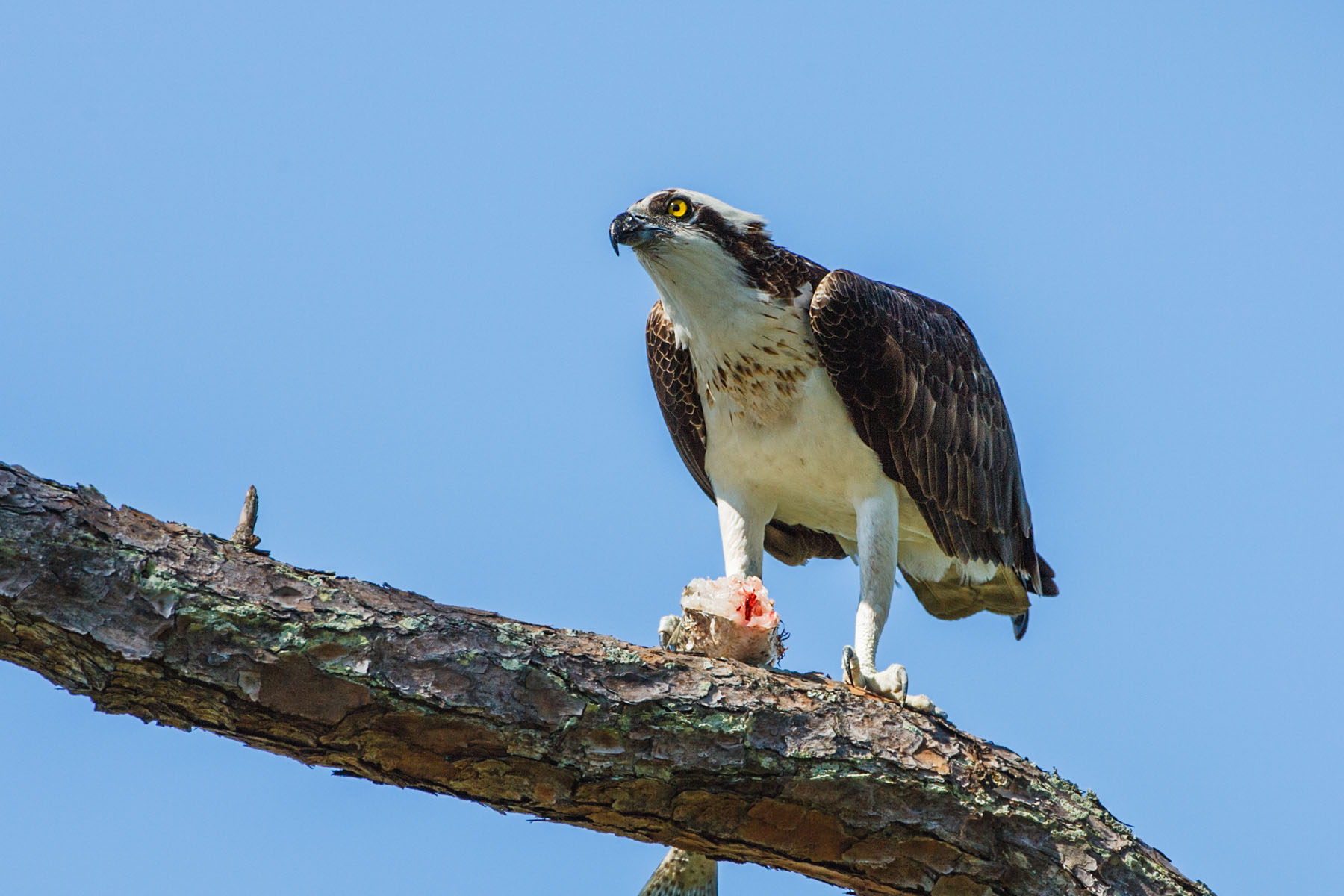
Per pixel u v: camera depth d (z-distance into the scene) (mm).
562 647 8844
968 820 9578
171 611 7766
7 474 7695
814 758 9227
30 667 7973
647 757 8883
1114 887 9703
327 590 8250
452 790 8875
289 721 8188
